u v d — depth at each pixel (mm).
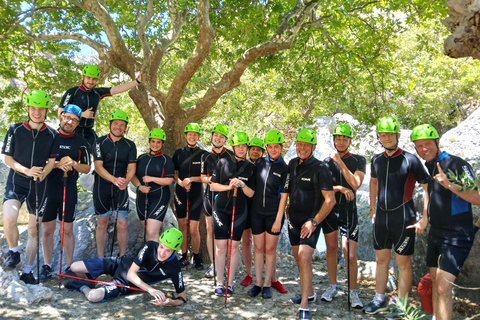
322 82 7621
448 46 3057
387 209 4242
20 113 8062
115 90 5785
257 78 12516
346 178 4480
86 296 4473
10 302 4160
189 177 5828
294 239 4613
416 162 4117
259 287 4926
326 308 4520
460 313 4293
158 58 6512
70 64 7770
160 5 8578
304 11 5984
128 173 5316
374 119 7059
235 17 7227
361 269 5766
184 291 4570
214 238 5102
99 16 6203
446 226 3662
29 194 4602
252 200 5148
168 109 6379
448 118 18344
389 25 7430
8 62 7863
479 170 4789
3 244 4547
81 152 5125
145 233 5496
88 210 6250
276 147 4801
